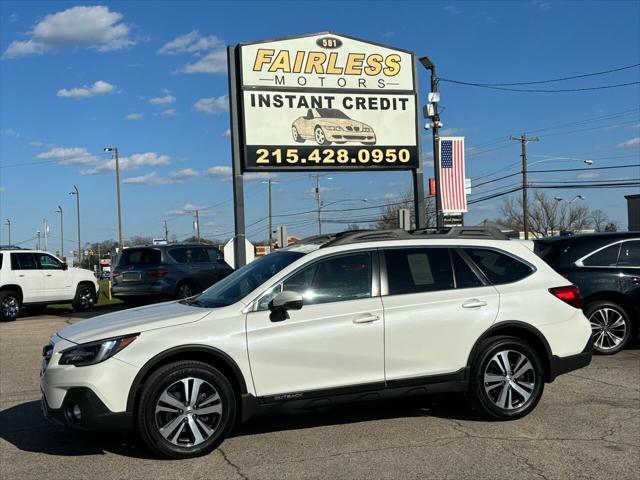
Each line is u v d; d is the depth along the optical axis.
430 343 5.63
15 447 5.43
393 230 6.02
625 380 7.43
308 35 15.82
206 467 4.83
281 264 5.77
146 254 16.22
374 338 5.47
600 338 9.01
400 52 16.48
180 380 5.00
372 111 16.30
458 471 4.64
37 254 17.52
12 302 16.69
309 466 4.80
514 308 5.89
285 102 15.66
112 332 5.04
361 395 5.46
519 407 5.87
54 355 5.05
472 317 5.76
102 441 5.53
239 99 15.54
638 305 8.93
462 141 21.03
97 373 4.86
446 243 6.02
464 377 5.73
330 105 15.98
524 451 5.05
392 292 5.68
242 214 15.57
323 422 5.95
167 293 15.89
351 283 5.62
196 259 16.69
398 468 4.72
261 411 5.23
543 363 6.01
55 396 4.95
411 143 16.56
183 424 5.00
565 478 4.50
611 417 5.96
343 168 16.09
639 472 4.59
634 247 9.13
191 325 5.15
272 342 5.23
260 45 15.54
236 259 15.50
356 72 16.16
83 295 18.67
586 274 9.03
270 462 4.90
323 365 5.35
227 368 5.21
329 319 5.39
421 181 16.72
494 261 6.11
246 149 15.39
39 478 4.68
